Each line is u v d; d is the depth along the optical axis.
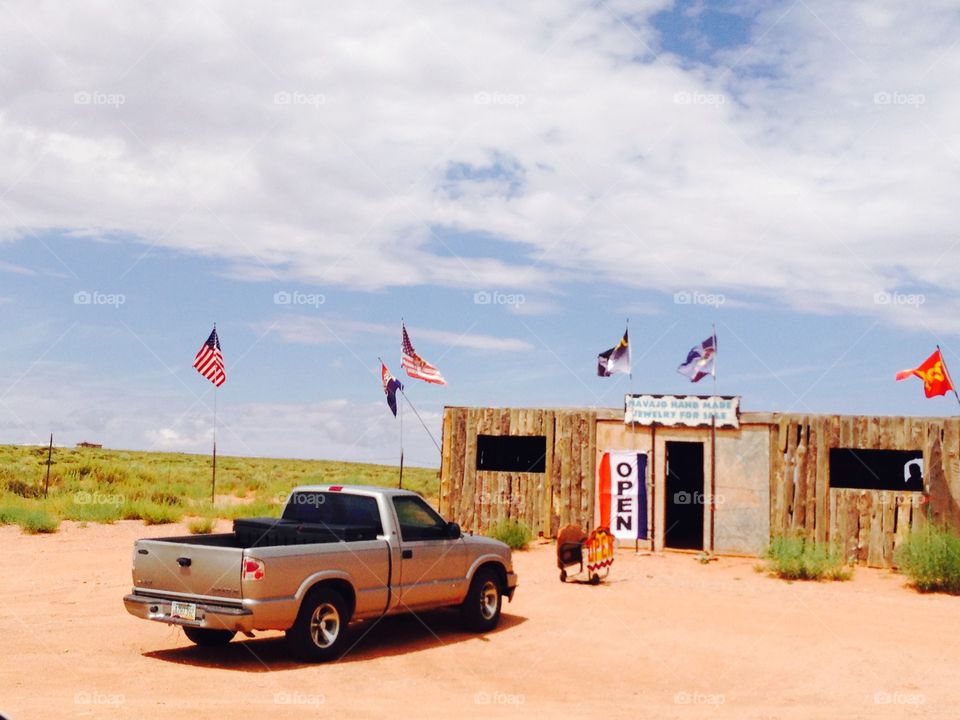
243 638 11.59
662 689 9.57
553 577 17.91
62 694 8.52
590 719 8.21
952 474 20.06
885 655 11.40
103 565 18.33
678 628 12.94
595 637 12.16
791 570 18.61
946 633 13.02
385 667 10.11
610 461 22.59
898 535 20.33
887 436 20.67
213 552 9.77
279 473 61.44
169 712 7.89
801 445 21.30
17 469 40.50
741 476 21.66
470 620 12.20
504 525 22.70
